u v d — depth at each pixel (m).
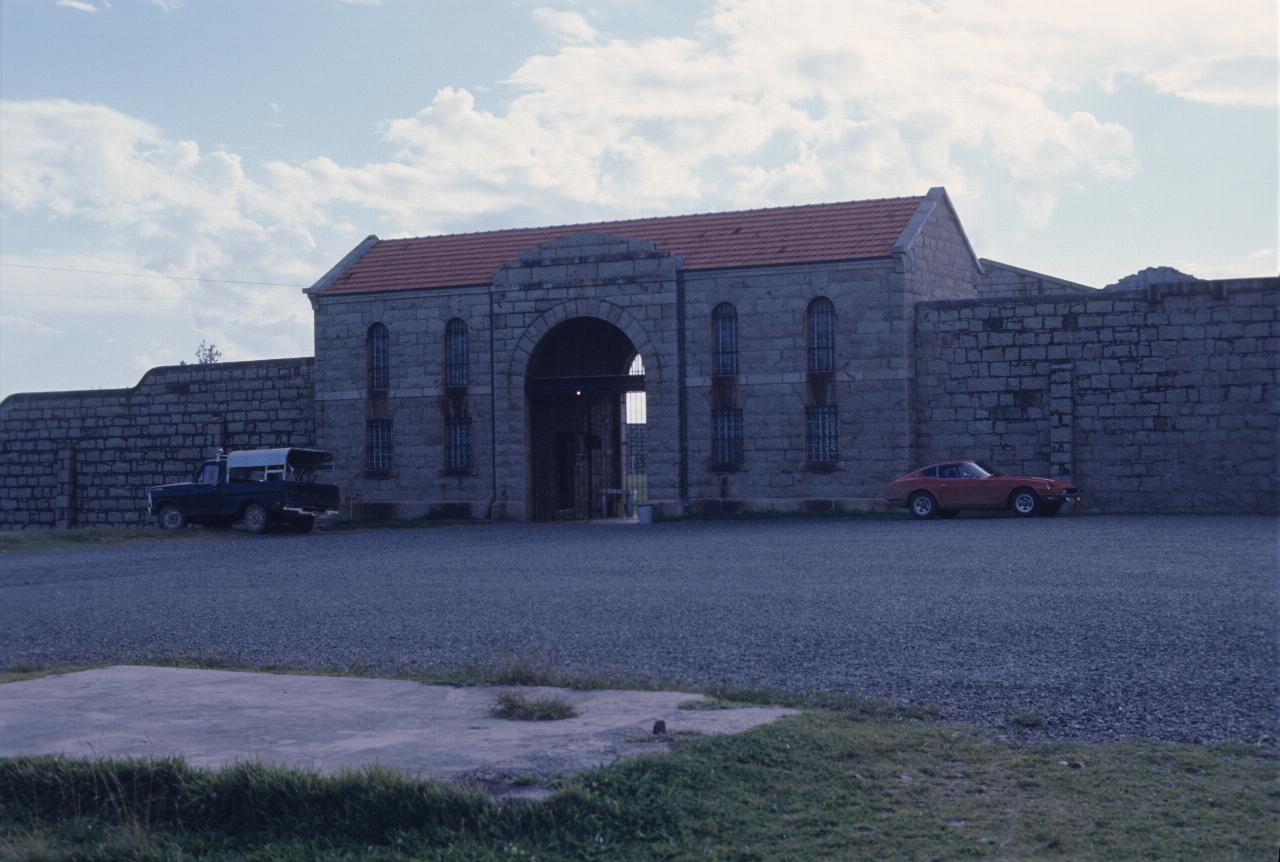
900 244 33.84
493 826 6.80
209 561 25.97
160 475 44.19
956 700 9.55
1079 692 9.62
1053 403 32.69
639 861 6.42
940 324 33.97
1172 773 7.34
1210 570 17.27
